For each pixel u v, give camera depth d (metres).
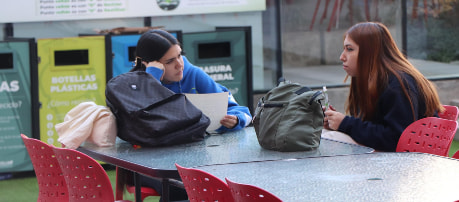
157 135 3.34
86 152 3.40
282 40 8.52
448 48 9.22
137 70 3.88
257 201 1.88
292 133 3.08
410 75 3.80
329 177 2.39
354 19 8.84
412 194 2.07
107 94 3.51
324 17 8.70
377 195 2.07
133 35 6.95
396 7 8.98
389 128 3.68
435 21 9.12
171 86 4.05
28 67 6.83
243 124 3.97
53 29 7.69
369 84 3.83
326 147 3.20
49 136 6.91
